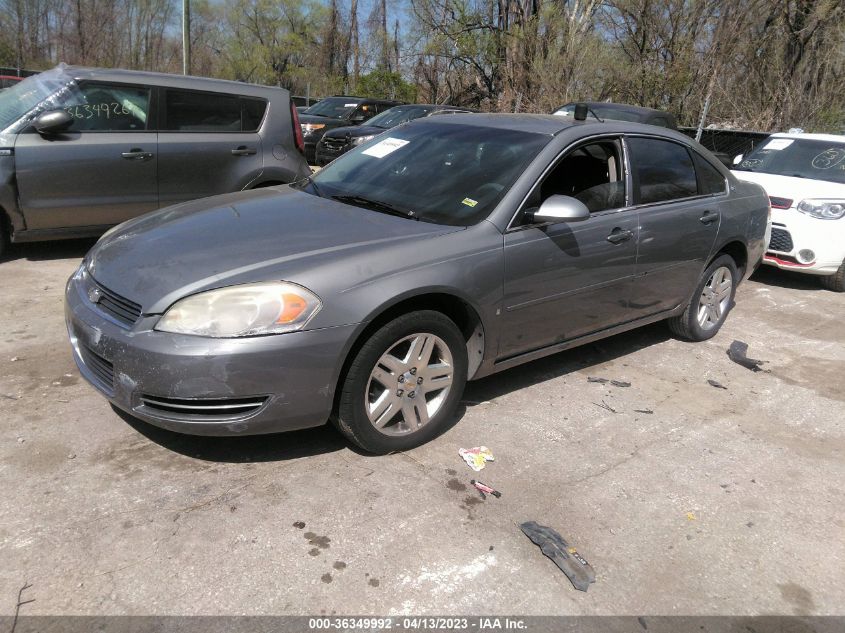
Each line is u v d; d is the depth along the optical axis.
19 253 6.26
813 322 6.20
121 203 6.20
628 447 3.67
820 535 3.06
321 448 3.37
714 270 5.15
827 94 19.23
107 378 3.04
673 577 2.72
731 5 19.08
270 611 2.37
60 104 5.86
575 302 4.01
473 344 3.62
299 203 3.86
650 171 4.48
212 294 2.86
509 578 2.62
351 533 2.78
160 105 6.30
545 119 4.42
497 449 3.52
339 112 15.25
